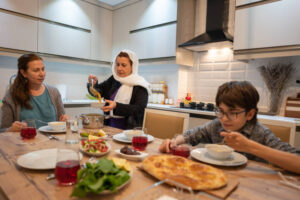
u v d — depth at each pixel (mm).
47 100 1648
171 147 919
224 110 896
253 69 2332
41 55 2578
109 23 3283
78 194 485
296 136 1668
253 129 953
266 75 2158
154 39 2766
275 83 2084
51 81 3033
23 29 2379
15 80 1505
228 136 772
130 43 3068
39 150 851
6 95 1502
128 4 3057
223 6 2475
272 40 1853
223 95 892
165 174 601
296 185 632
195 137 1123
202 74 2809
